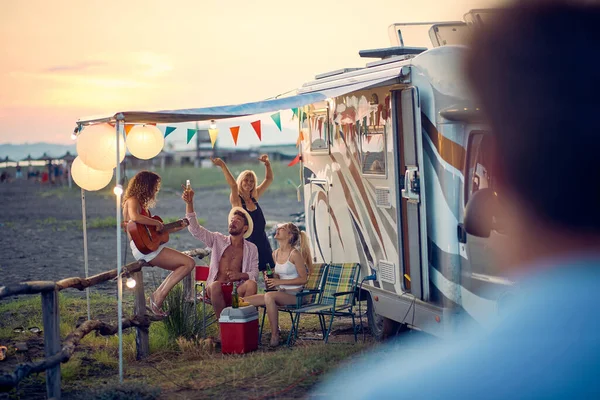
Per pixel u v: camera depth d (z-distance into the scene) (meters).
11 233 19.56
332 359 6.00
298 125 9.24
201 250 8.09
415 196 6.03
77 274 12.38
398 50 7.05
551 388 2.30
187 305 7.29
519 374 3.04
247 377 5.53
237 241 7.43
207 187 40.03
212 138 6.47
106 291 10.56
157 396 5.11
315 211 8.71
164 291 6.89
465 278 5.51
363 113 7.07
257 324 6.82
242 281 7.34
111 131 6.07
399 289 6.51
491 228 2.46
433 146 5.82
